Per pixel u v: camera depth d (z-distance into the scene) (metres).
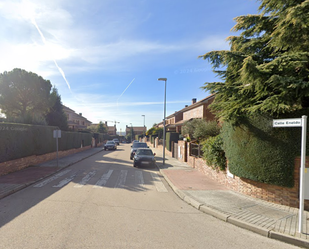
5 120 15.08
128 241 4.07
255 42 7.46
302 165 4.66
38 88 23.02
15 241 3.93
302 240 4.23
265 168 6.40
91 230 4.49
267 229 4.72
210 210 5.95
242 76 6.02
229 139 7.83
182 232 4.65
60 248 3.70
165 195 7.84
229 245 4.16
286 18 5.33
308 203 5.97
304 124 4.68
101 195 7.29
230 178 8.53
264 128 6.40
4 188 7.69
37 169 12.27
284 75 5.85
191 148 15.64
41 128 14.97
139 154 15.13
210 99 21.56
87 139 32.47
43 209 5.74
